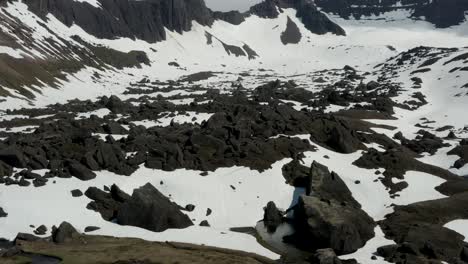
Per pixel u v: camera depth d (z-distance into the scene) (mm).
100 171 76812
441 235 63875
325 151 93750
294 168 84000
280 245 63312
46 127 99250
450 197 77625
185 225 67000
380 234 67000
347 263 57094
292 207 74438
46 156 80625
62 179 72812
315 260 57094
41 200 66750
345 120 118438
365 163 89312
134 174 77438
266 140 93062
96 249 56781
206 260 55406
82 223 63938
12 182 70562
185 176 78312
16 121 116688
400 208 73625
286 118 109125
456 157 103312
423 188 83250
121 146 86438
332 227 61688
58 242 58125
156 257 55281
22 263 52156
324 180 76875
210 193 75375
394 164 89688
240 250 60375
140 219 65188
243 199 75438
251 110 110812
